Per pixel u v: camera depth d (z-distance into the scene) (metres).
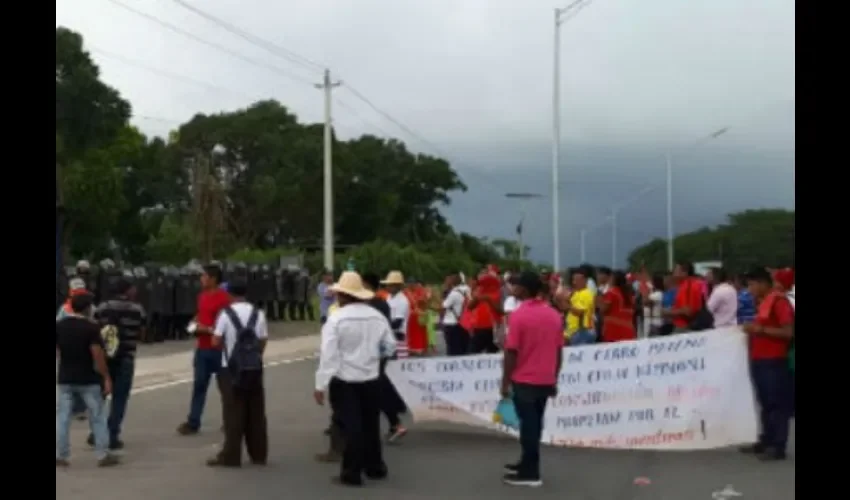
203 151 82.00
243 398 10.66
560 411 12.01
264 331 10.88
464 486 9.64
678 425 11.85
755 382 11.31
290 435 12.95
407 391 12.38
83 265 24.12
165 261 56.41
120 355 11.45
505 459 11.16
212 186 54.25
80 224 47.59
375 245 65.31
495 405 12.39
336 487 9.58
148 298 28.16
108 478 9.98
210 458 10.97
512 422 12.36
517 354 9.61
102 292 26.02
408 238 98.00
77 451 11.58
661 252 104.75
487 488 9.54
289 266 43.53
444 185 104.69
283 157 82.50
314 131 86.00
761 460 11.09
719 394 11.79
